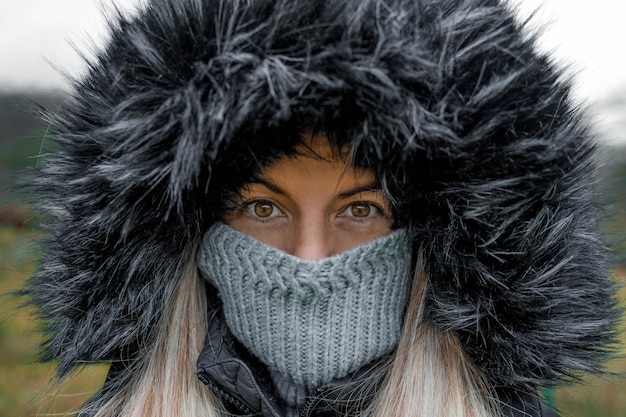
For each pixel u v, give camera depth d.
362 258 0.81
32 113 1.02
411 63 0.69
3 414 2.09
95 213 0.84
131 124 0.75
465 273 0.80
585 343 0.86
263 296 0.83
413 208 0.81
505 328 0.81
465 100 0.73
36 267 1.01
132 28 0.82
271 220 0.86
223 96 0.70
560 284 0.81
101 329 0.89
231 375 0.86
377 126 0.70
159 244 0.86
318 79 0.67
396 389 0.89
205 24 0.73
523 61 0.75
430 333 0.89
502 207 0.77
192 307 0.95
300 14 0.69
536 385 0.88
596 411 1.93
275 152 0.75
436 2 0.76
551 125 0.77
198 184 0.76
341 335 0.83
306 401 0.87
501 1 0.83
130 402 0.94
